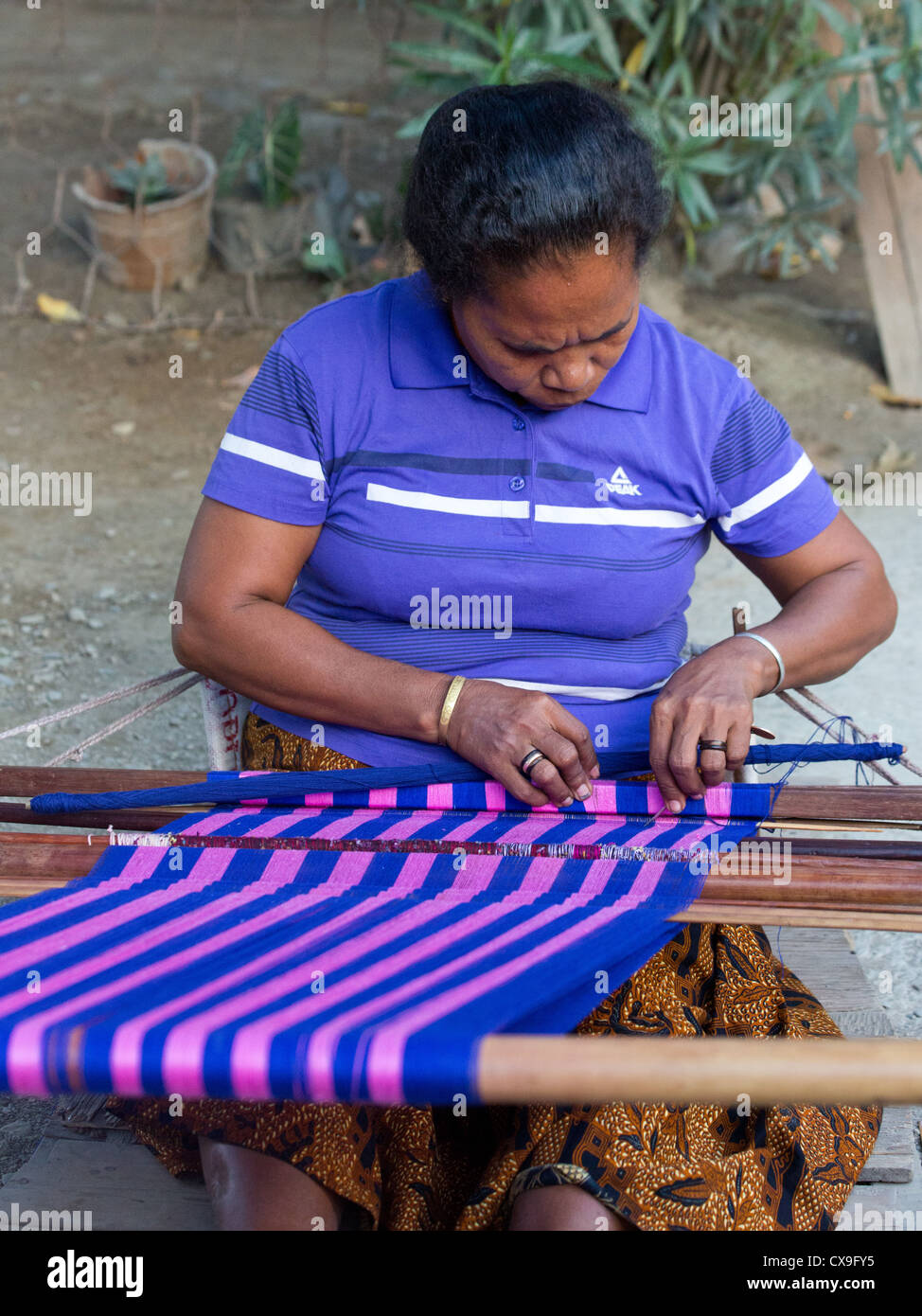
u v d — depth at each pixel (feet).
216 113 22.25
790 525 6.23
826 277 18.65
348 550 5.87
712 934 5.83
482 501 5.77
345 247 18.12
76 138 21.24
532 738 5.49
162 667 11.42
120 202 17.53
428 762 5.83
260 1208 4.87
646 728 6.07
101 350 16.56
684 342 6.07
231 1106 5.07
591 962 4.64
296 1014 4.21
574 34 14.92
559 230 4.83
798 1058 3.74
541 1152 4.85
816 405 15.83
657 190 5.09
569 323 5.08
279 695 5.85
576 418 5.78
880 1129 6.34
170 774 5.90
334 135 21.04
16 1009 4.30
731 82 16.70
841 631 6.15
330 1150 4.94
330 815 5.72
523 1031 4.44
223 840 5.56
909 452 14.78
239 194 18.60
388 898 5.25
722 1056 3.76
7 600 12.21
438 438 5.75
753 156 16.26
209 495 5.86
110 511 13.74
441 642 5.94
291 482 5.76
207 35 26.03
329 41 25.90
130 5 27.50
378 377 5.72
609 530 5.85
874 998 7.25
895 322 16.29
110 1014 4.24
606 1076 3.78
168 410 15.56
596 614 5.94
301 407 5.73
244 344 16.79
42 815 5.77
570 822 5.64
